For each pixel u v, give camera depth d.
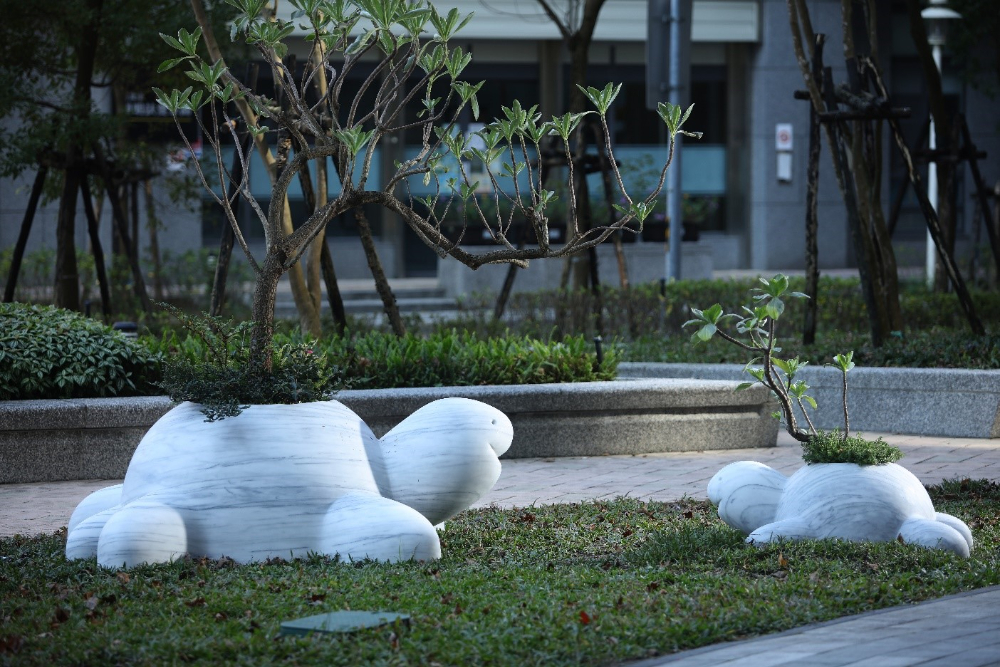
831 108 18.12
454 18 8.96
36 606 7.85
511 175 9.22
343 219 40.88
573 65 22.34
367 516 9.08
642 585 8.26
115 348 14.61
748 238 44.16
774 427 16.23
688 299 23.64
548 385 15.40
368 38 9.20
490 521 10.80
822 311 23.22
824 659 6.55
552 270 34.44
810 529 9.28
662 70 22.64
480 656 6.63
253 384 9.56
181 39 8.93
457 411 9.87
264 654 6.72
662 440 15.66
